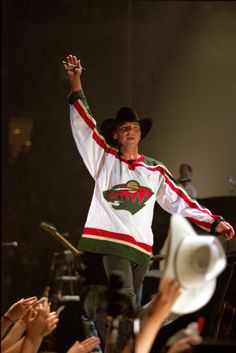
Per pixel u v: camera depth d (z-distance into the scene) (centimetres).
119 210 745
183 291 516
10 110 1988
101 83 1541
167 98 1762
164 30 1767
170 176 784
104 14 1803
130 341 557
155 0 1767
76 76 763
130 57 1730
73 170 1811
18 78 1972
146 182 759
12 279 1730
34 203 1906
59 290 1265
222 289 851
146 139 1673
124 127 766
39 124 1917
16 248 1784
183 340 483
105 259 735
